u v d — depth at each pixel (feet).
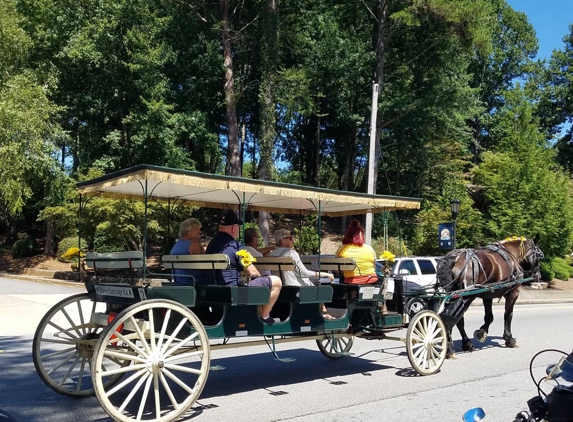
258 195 27.96
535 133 103.14
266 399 24.47
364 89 108.27
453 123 110.83
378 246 98.53
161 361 20.31
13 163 75.10
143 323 20.67
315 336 27.53
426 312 29.94
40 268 95.96
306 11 105.50
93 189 24.35
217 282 23.76
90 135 99.30
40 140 79.87
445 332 30.66
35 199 110.01
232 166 93.40
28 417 21.62
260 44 96.32
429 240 92.84
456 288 35.60
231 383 27.55
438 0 87.45
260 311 24.90
